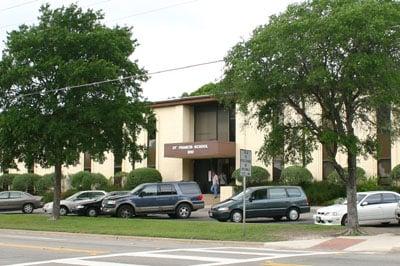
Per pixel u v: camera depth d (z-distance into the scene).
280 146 21.66
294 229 22.58
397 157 36.91
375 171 37.97
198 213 35.53
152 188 31.55
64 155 29.06
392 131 21.12
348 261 13.96
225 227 23.69
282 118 21.73
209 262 13.84
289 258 14.73
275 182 40.22
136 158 31.86
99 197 34.56
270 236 20.55
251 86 19.97
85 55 29.73
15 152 30.33
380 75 18.50
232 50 20.86
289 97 20.77
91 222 27.67
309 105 21.52
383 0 19.38
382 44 18.61
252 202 27.75
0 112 29.72
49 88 29.11
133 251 16.84
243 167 20.73
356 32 18.19
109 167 52.06
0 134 29.55
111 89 29.12
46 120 29.28
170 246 18.98
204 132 47.72
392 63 18.78
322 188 37.38
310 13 19.36
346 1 19.23
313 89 20.11
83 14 30.25
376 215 24.41
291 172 39.12
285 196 28.50
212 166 47.00
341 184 36.94
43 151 29.97
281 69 19.53
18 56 29.02
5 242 20.45
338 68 18.98
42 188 51.62
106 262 14.02
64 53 29.41
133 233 22.81
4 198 39.59
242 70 19.84
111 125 29.66
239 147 43.94
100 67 28.38
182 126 47.53
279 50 19.06
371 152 21.41
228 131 46.00
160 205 31.28
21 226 27.80
